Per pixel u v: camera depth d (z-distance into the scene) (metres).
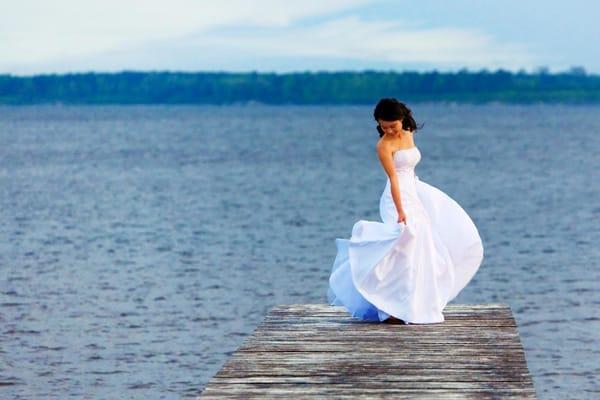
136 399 14.60
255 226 38.81
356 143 123.12
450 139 131.25
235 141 127.88
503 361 8.86
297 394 7.76
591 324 20.22
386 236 10.62
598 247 33.03
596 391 15.06
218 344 18.28
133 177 65.62
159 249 32.16
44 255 30.75
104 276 26.61
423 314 10.62
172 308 21.91
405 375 8.37
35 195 52.28
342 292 10.87
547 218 41.75
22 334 19.12
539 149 101.81
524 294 24.12
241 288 24.72
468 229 10.86
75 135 149.88
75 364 16.69
